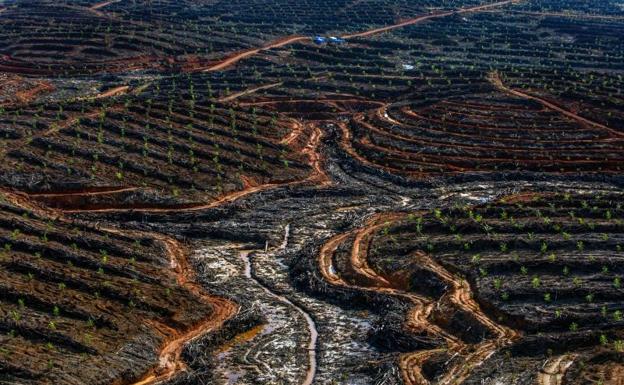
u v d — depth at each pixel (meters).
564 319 57.25
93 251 70.94
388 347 58.78
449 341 57.94
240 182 94.75
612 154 104.06
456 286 64.81
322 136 119.38
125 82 148.38
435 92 132.25
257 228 83.44
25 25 181.50
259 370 55.66
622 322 55.47
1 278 61.50
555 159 103.56
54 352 53.59
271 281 71.44
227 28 198.62
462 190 95.81
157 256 73.56
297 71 155.38
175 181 91.69
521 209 79.06
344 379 54.25
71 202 85.25
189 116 113.75
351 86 143.25
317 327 62.97
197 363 55.62
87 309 59.16
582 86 129.12
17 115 106.50
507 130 112.69
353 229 80.50
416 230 76.75
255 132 112.75
